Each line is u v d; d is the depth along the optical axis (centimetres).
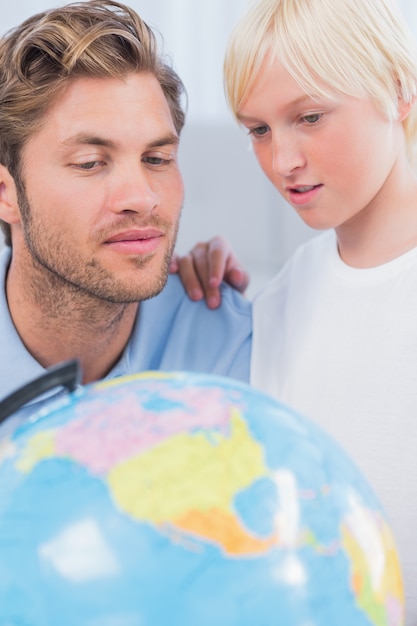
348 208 96
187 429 51
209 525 47
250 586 46
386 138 95
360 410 96
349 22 92
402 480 92
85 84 90
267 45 91
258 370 108
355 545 50
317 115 92
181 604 45
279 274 114
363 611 49
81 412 54
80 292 97
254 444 51
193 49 228
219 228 240
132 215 90
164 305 111
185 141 234
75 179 91
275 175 97
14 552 47
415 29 200
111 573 46
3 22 223
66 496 48
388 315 97
